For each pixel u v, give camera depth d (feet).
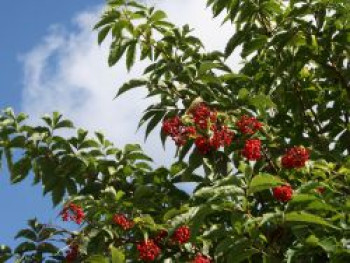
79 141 8.13
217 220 7.12
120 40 7.78
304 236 5.72
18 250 8.01
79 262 7.51
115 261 6.69
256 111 7.30
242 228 5.76
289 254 5.78
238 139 7.03
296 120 8.02
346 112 8.12
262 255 6.26
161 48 7.83
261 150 7.09
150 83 7.31
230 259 5.82
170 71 7.54
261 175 5.62
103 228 7.21
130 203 7.34
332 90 8.13
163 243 7.20
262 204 7.01
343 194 6.66
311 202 5.69
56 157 8.09
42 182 8.04
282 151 7.18
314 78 8.15
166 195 7.58
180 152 7.05
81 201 7.35
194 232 5.81
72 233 7.64
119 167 8.04
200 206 5.73
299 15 7.49
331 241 5.70
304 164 6.72
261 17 7.81
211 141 6.85
